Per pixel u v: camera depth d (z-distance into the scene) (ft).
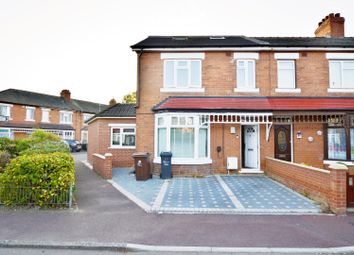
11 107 114.32
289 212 25.88
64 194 27.27
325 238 19.84
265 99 47.57
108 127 63.52
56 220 23.27
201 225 22.43
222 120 45.14
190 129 47.29
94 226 21.94
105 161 45.06
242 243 18.95
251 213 25.72
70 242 18.78
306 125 48.39
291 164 36.19
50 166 27.35
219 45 49.16
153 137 49.19
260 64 49.88
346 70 49.98
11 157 46.09
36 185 27.09
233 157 47.85
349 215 25.20
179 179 43.70
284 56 49.83
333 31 58.59
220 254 17.66
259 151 48.26
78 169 58.65
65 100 148.25
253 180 42.68
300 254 17.74
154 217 24.39
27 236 19.76
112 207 27.37
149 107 49.65
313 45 49.14
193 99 47.80
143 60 50.39
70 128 135.95
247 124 49.32
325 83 49.52
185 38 56.80
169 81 50.19
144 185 38.93
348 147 44.29
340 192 25.66
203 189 36.04
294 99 47.80
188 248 18.17
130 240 19.30
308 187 31.40
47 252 17.95
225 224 22.72
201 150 47.96
